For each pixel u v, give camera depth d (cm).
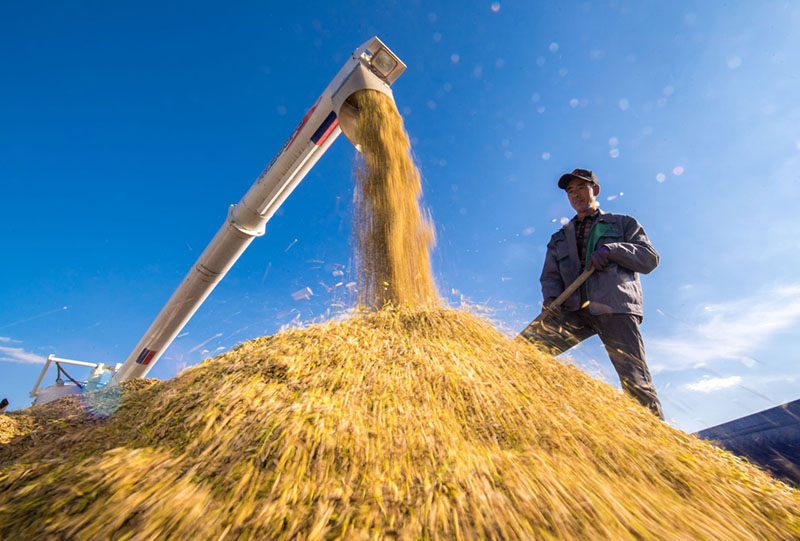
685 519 99
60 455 133
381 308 263
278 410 130
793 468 204
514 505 98
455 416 141
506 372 174
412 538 88
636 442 135
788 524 106
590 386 175
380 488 103
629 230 285
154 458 114
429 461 115
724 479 126
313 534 87
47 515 94
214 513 93
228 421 125
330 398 141
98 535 88
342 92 439
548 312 289
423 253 334
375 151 383
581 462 121
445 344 193
